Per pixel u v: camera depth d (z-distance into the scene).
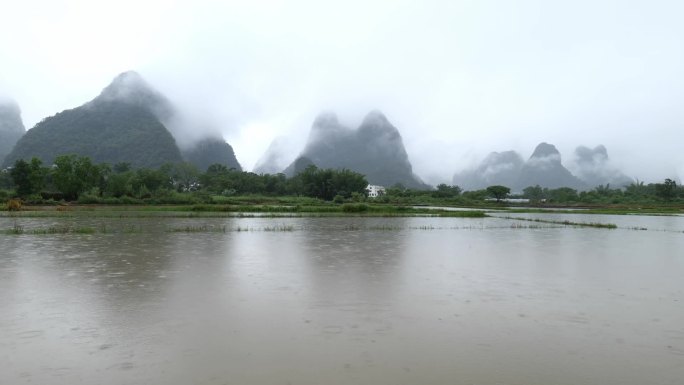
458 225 37.03
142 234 25.88
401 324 9.07
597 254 20.22
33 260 16.38
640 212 64.31
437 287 12.56
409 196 110.94
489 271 15.34
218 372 6.61
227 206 53.88
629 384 6.41
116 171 114.50
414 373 6.67
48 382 6.24
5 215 39.25
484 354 7.48
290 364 6.95
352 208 51.56
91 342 7.81
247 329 8.62
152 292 11.48
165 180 91.69
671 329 8.98
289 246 21.23
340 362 7.05
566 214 60.44
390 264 16.44
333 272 14.62
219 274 14.05
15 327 8.61
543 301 11.13
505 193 111.62
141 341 7.88
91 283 12.50
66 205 58.28
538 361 7.21
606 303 11.02
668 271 15.85
